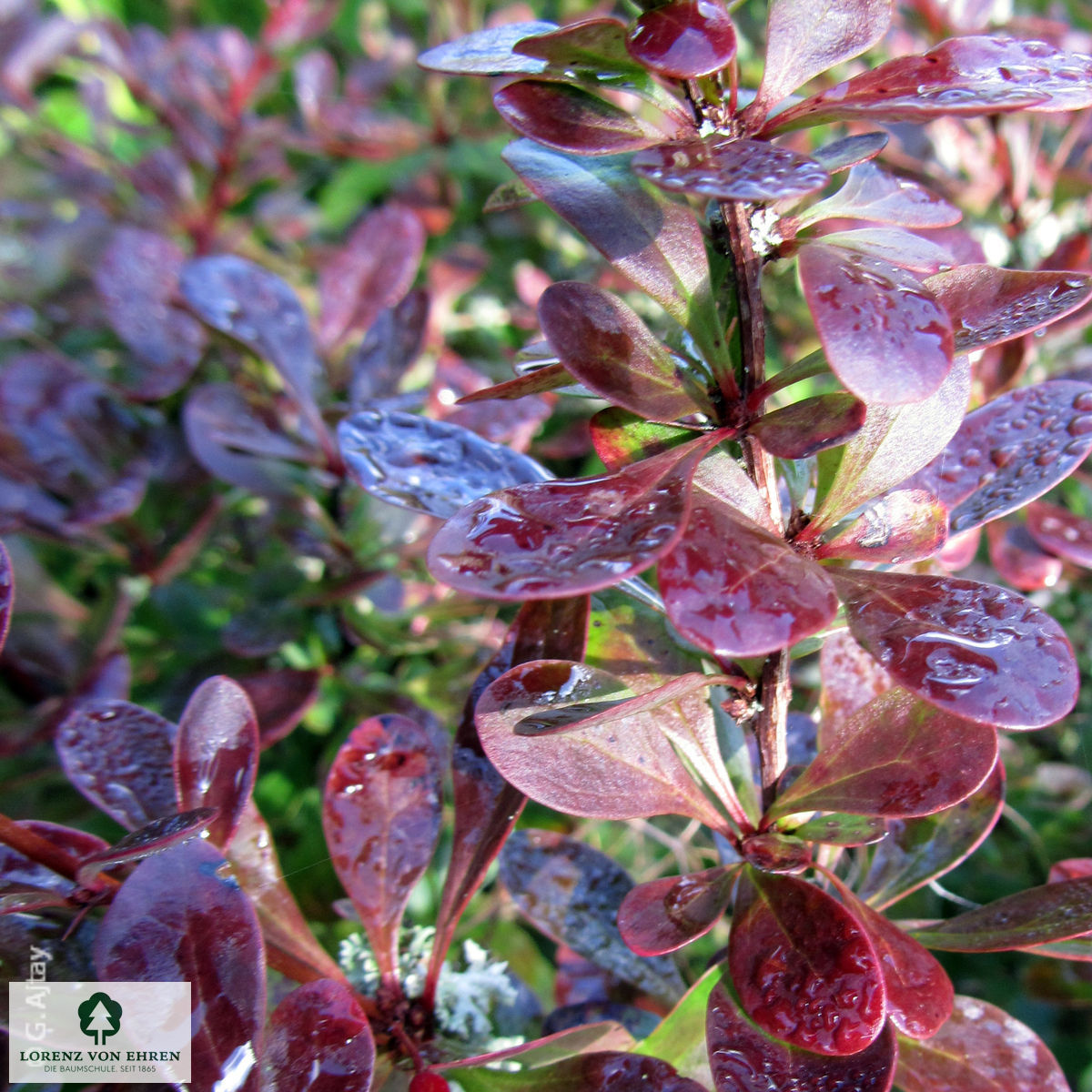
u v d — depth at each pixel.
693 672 0.11
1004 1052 0.11
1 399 0.19
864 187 0.11
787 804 0.11
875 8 0.10
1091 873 0.12
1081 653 0.18
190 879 0.10
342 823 0.12
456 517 0.09
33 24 0.26
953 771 0.10
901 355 0.09
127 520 0.19
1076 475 0.17
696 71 0.09
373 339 0.18
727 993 0.11
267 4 0.34
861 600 0.10
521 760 0.11
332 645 0.19
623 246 0.10
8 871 0.11
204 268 0.18
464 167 0.27
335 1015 0.10
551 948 0.18
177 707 0.18
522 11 0.28
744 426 0.10
